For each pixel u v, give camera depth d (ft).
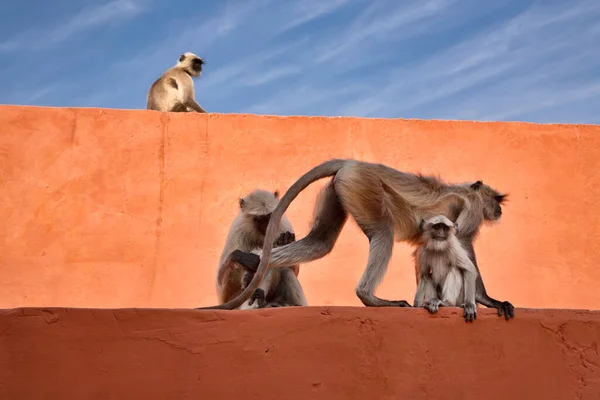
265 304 28.66
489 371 22.94
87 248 40.11
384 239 26.86
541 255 41.32
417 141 42.55
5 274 39.17
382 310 22.97
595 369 23.40
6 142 41.34
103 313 22.15
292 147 42.16
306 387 22.17
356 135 42.45
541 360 23.25
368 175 27.14
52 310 22.06
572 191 42.52
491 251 41.16
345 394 22.25
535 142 43.06
